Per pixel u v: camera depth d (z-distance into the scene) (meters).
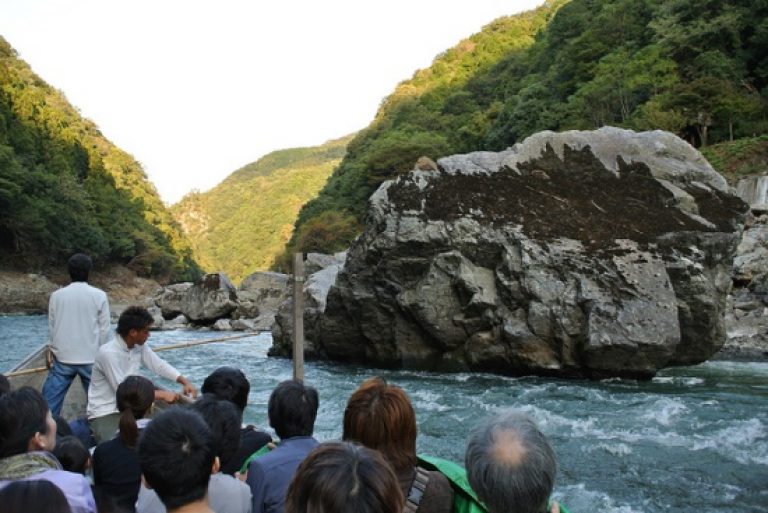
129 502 4.06
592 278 14.20
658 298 13.71
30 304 63.75
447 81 122.88
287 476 3.56
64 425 4.80
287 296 24.05
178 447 2.59
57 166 84.44
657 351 13.44
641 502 6.59
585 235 15.07
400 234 16.30
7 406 3.17
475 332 15.45
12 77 98.06
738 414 10.25
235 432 3.88
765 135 40.47
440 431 9.64
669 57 52.31
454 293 15.66
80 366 6.50
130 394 4.51
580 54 65.44
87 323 6.54
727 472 7.47
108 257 87.06
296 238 85.56
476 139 81.44
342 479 1.92
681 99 45.12
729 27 47.78
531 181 16.66
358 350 18.59
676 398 11.69
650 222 15.20
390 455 2.99
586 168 16.81
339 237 73.75
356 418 3.05
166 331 34.38
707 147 42.69
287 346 21.48
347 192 87.94
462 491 3.05
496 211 15.91
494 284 15.28
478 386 13.49
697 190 15.99
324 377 15.74
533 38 124.56
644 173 16.41
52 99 129.50
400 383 14.14
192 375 17.28
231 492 3.44
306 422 3.89
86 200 83.75
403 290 16.44
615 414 10.34
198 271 123.81
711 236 14.80
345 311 18.22
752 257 25.81
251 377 16.12
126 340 5.80
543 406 11.05
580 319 14.05
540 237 15.10
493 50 126.06
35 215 67.19
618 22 65.00
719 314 14.97
